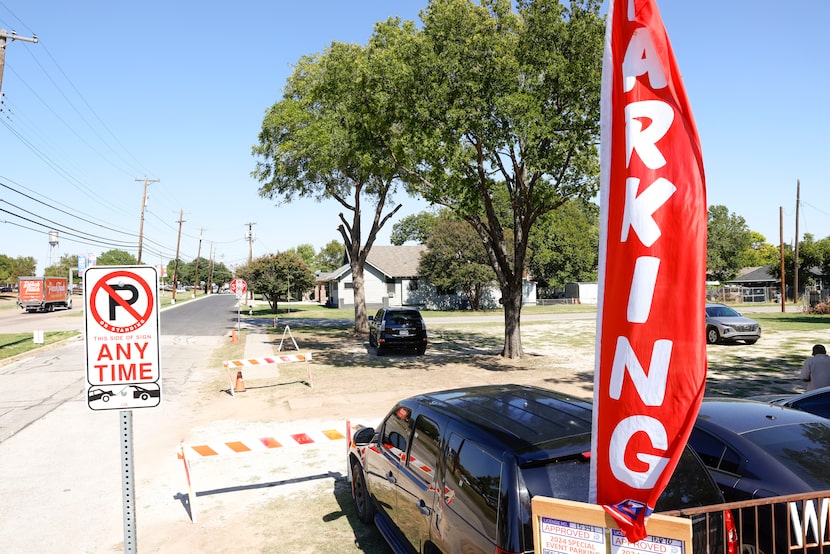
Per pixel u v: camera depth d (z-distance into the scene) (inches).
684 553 101.4
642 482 111.0
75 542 235.5
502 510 135.8
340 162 997.2
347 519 254.5
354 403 498.6
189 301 3193.9
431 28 660.1
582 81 620.1
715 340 907.4
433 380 612.1
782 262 1688.0
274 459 350.6
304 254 5369.1
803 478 169.9
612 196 118.3
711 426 200.8
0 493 293.3
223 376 668.1
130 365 151.3
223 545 229.6
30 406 506.9
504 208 2271.2
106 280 150.1
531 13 639.1
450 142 637.3
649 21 115.8
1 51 774.5
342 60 923.4
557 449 143.3
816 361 381.1
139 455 360.5
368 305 2231.8
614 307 116.2
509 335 776.9
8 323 1603.1
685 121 113.0
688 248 110.5
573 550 112.3
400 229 3715.6
